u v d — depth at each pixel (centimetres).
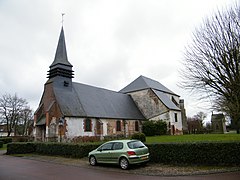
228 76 1055
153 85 4362
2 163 1420
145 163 1195
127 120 3438
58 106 2597
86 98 3092
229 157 1026
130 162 1059
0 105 4491
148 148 1246
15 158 1720
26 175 978
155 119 3797
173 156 1163
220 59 1097
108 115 3111
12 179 891
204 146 1090
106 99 3503
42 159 1603
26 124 5194
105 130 3002
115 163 1123
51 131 2578
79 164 1309
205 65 1184
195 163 1101
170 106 3881
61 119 2519
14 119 4622
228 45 1073
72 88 3017
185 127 4656
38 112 2834
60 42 3094
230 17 1114
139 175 941
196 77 1215
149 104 3956
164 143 1210
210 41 1169
